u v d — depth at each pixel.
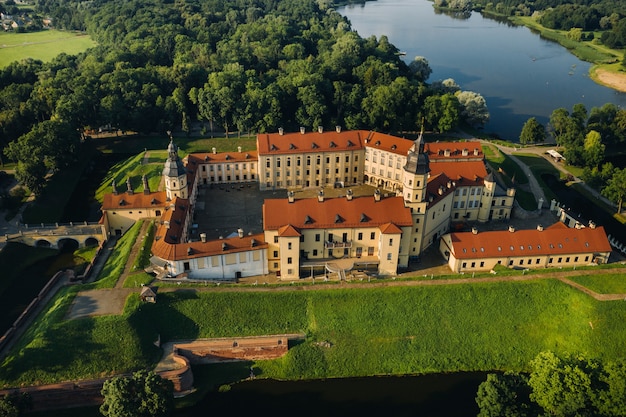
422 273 143.25
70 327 115.69
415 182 138.88
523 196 184.88
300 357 120.75
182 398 112.50
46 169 184.00
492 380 101.88
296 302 129.50
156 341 118.75
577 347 124.44
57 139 187.12
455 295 132.38
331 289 132.62
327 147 185.25
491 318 129.12
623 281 137.25
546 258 143.00
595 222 183.50
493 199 169.75
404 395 115.00
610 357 122.81
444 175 161.00
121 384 98.06
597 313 129.12
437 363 121.94
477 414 108.62
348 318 127.62
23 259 151.00
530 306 131.38
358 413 110.19
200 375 117.56
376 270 143.75
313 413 110.06
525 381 104.38
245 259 137.75
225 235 156.00
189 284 130.62
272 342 121.06
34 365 109.94
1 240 153.38
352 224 138.88
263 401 112.81
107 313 119.75
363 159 190.38
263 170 183.62
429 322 128.00
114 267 137.88
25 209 172.38
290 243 135.38
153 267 135.38
